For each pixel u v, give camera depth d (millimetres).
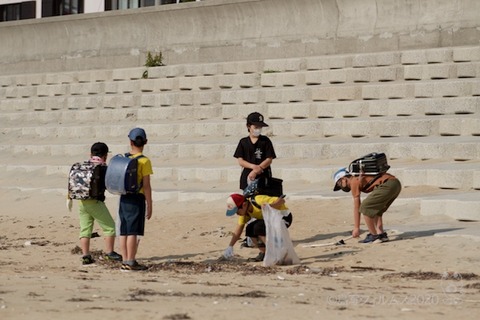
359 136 32750
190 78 42281
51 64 52406
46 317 12156
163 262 19703
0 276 17156
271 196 19672
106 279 17047
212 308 13102
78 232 24906
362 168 20547
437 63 35969
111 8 56719
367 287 15891
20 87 48938
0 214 29547
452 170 25625
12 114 46094
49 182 34250
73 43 51531
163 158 35156
